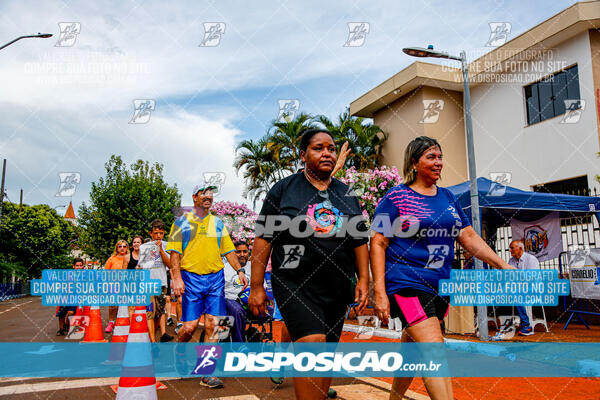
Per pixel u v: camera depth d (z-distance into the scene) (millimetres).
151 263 6215
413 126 18000
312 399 2477
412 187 3002
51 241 36781
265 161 22422
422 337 2596
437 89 17641
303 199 2699
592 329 7992
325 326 2588
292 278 2600
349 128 20391
